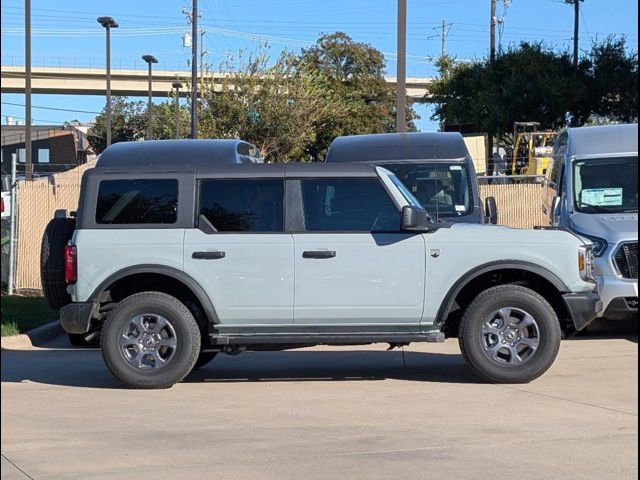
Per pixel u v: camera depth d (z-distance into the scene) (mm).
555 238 9375
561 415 7973
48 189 19203
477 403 8516
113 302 9695
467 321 9336
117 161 13523
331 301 9328
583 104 45625
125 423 7875
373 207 9469
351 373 10414
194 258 9359
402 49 17938
